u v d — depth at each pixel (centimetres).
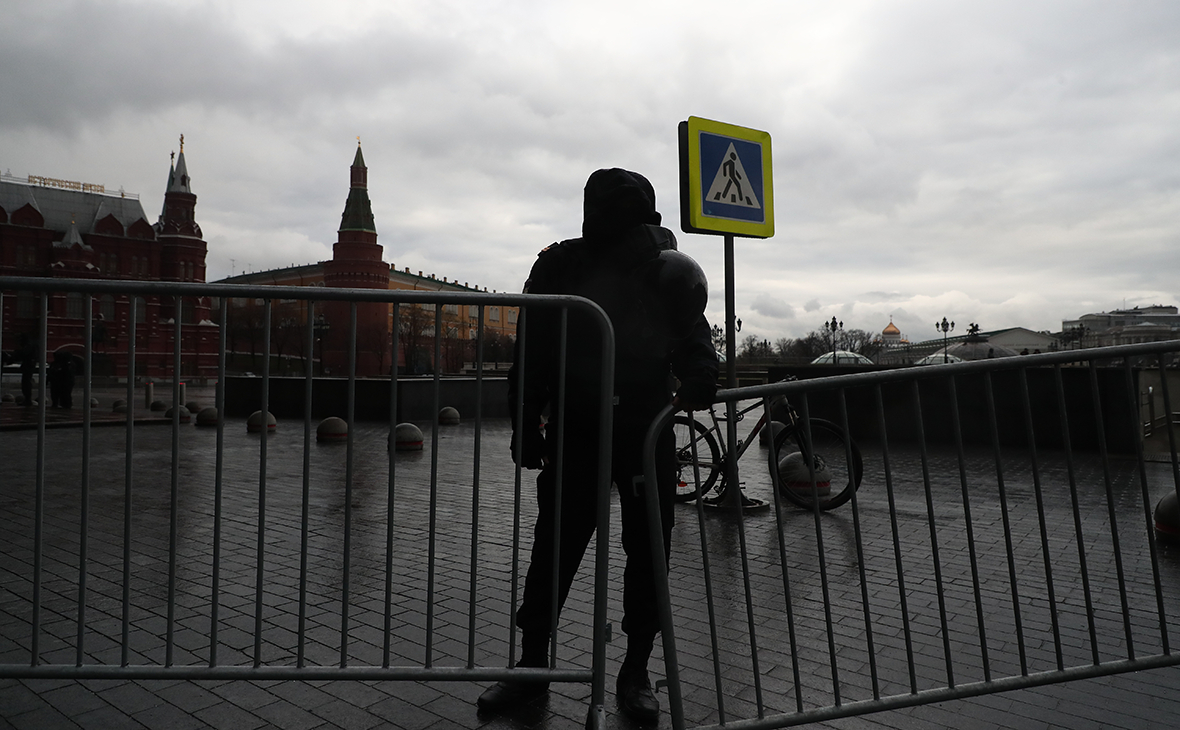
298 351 4281
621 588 422
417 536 544
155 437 1198
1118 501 698
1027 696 285
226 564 459
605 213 271
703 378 256
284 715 260
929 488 267
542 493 282
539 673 265
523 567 466
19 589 401
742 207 626
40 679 266
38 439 247
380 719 259
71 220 7594
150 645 324
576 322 270
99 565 451
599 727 249
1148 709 274
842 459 648
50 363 1761
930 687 296
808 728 259
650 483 258
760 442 939
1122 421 1062
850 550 519
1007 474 867
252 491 718
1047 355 274
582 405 271
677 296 260
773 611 389
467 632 347
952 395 267
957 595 420
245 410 1742
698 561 486
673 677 250
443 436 1337
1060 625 371
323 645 328
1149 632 360
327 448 1077
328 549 501
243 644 328
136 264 8038
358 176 10450
